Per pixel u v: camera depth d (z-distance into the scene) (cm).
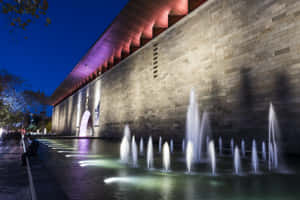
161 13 1878
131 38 2377
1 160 826
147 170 585
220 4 1343
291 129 903
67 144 1784
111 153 1055
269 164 695
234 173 544
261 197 341
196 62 1481
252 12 1136
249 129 1077
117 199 324
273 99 986
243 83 1138
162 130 1759
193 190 380
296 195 351
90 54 2983
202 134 1360
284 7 985
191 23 1572
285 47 962
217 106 1279
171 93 1702
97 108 3291
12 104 2938
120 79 2606
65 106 5516
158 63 1914
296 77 908
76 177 488
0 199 335
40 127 7638
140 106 2125
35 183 426
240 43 1183
